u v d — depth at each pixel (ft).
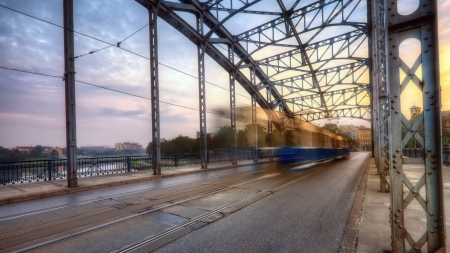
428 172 9.24
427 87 9.16
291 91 104.17
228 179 38.24
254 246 12.80
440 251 8.96
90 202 23.39
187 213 18.90
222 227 15.72
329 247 12.49
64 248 12.86
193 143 142.82
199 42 58.34
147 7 45.93
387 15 9.97
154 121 44.68
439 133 9.00
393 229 10.09
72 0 32.73
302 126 65.77
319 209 19.56
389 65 10.07
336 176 39.81
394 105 10.01
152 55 45.47
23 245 13.28
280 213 18.61
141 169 51.75
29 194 25.76
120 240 13.78
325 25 54.08
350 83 86.53
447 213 16.31
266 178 38.40
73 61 32.53
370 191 25.54
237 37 67.41
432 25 8.98
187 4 53.67
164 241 13.60
